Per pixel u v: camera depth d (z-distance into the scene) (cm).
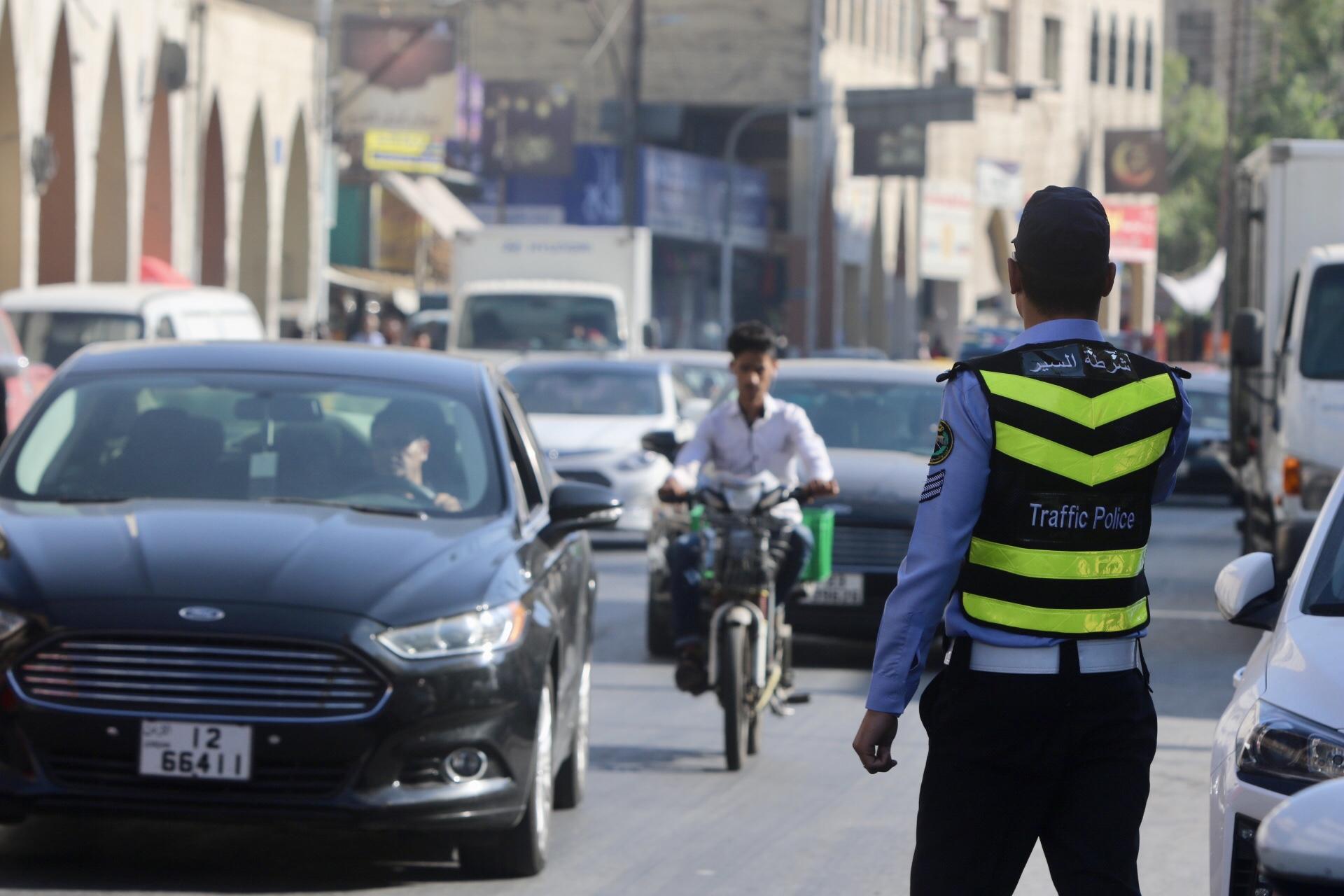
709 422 2906
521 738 2009
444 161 16862
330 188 14750
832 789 2628
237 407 2309
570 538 2430
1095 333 1291
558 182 18450
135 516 2091
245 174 13138
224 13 12331
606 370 6212
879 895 2059
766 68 19625
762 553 2803
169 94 11119
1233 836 1482
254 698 1902
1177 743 3025
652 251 18512
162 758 1891
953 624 1275
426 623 1955
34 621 1909
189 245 11588
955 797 1266
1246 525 5094
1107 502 1257
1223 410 9238
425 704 1923
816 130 19950
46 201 9719
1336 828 890
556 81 19862
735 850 2252
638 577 5281
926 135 18088
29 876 2006
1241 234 5312
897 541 3709
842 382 4144
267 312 13250
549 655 2103
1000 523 1258
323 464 2247
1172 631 4466
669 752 2877
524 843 2073
